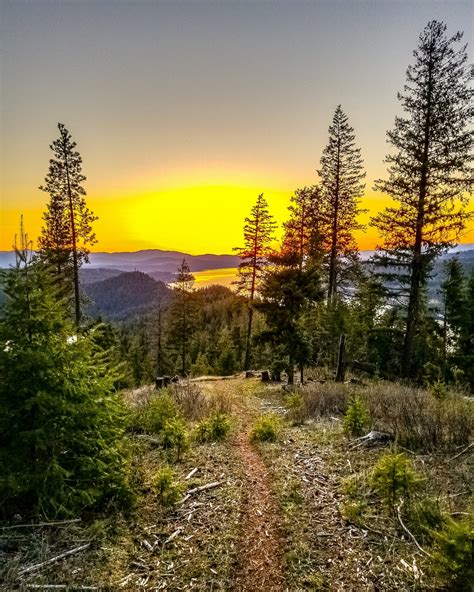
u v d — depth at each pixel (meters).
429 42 15.43
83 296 23.72
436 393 10.15
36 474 4.31
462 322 26.09
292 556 4.10
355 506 4.99
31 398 4.28
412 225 16.05
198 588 3.63
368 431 7.95
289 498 5.47
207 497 5.53
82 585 3.48
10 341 4.66
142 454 7.13
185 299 39.12
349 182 24.25
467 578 3.39
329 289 24.48
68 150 22.70
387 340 20.19
